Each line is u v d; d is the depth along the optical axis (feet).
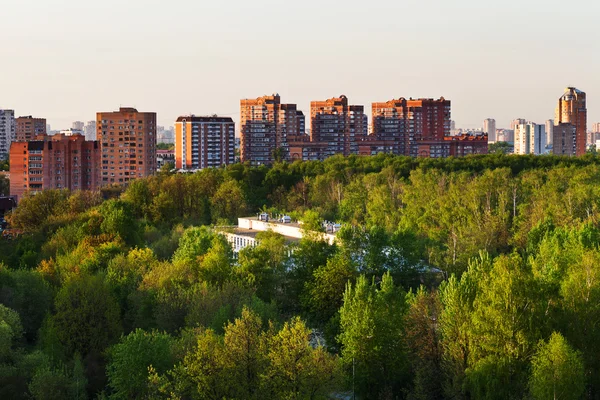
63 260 523.70
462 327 321.11
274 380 268.62
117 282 453.17
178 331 384.47
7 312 376.48
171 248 613.93
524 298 318.45
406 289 457.68
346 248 471.21
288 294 448.65
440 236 602.44
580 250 436.35
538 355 304.50
